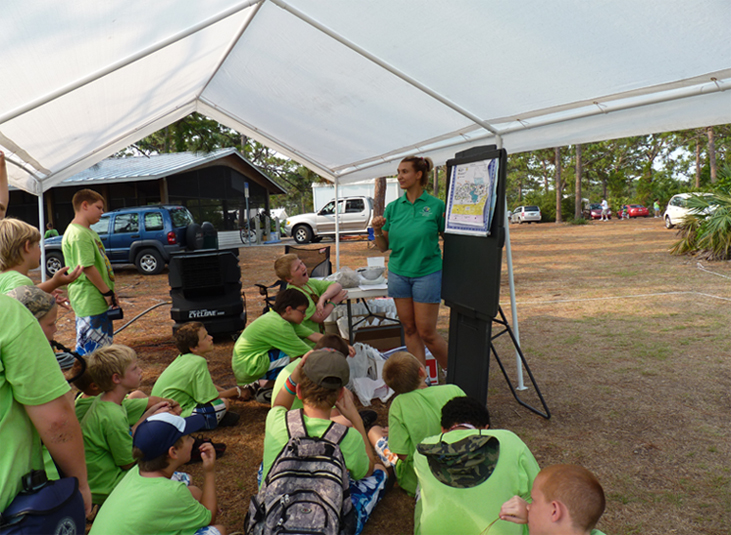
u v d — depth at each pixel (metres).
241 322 5.77
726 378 4.13
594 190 52.94
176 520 1.96
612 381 4.22
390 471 2.79
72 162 4.97
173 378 3.43
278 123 5.80
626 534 2.32
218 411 3.53
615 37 2.42
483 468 1.91
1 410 1.39
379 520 2.52
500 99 3.51
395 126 4.72
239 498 2.74
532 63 2.91
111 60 3.02
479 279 3.32
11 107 2.96
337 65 3.89
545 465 2.96
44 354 1.46
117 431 2.54
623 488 2.70
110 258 12.28
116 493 1.97
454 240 3.66
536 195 41.34
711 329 5.55
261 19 3.58
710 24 2.13
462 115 3.98
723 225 10.45
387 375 2.68
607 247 14.70
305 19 3.25
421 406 2.61
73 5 2.20
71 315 7.66
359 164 6.38
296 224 20.75
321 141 5.85
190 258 5.61
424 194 3.89
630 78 2.77
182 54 3.75
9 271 2.07
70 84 3.02
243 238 20.61
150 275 12.16
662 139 43.72
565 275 10.00
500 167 3.13
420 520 2.00
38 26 2.24
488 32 2.76
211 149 11.23
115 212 12.32
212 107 6.14
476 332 3.44
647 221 27.78
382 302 4.89
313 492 1.91
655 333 5.54
